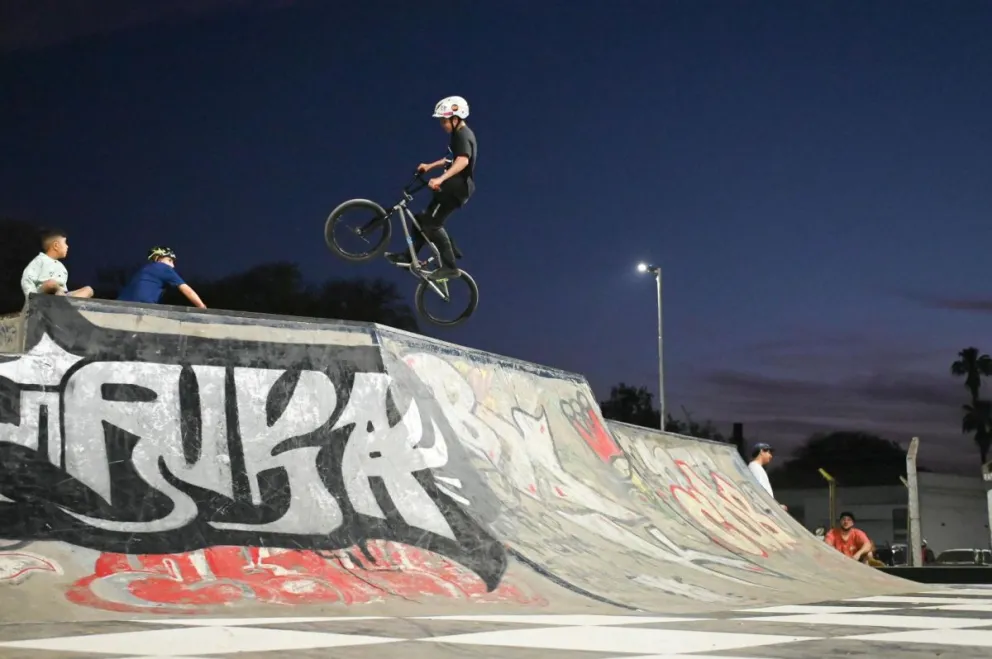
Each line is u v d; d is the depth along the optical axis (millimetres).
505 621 5332
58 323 7188
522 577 6820
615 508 9914
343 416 7707
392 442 7738
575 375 12023
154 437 6984
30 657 3625
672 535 9883
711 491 12750
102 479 6598
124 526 6328
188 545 6336
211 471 6945
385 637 4438
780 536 11953
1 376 6797
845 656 4004
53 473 6500
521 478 9125
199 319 7703
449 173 9406
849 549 13898
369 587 6262
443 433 8344
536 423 10477
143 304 7559
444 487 7707
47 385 6914
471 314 10180
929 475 51031
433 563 6785
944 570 15281
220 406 7348
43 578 5625
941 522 51219
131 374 7227
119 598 5570
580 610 6254
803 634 4871
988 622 5746
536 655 3906
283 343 7887
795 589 8797
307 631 4621
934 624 5570
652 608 6559
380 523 7020
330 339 8133
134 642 4090
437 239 9625
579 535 8422
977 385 77312
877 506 51750
